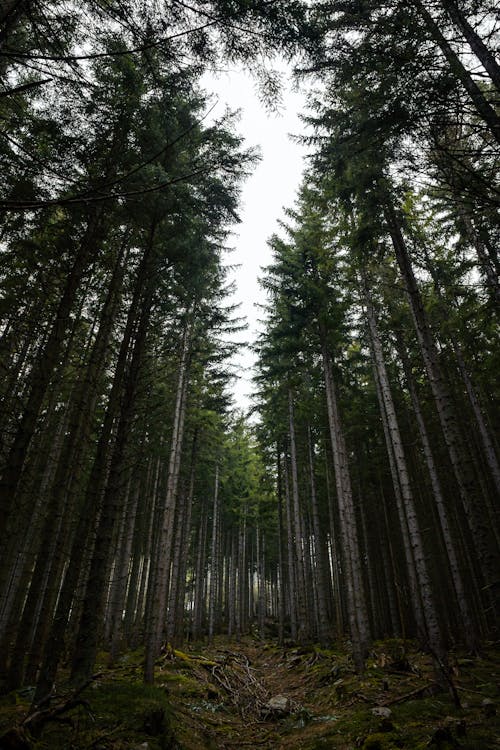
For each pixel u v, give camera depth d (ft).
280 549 83.30
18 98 15.88
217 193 20.29
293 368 58.13
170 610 56.49
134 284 26.84
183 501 66.49
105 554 20.20
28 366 32.89
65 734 14.20
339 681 35.01
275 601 150.92
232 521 108.47
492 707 20.63
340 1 16.20
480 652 36.68
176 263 28.17
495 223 22.34
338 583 75.00
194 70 11.92
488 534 20.51
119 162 20.24
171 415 48.85
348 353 59.82
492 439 54.60
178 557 59.21
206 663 44.91
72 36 11.16
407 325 47.47
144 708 18.04
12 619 31.63
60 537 27.99
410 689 28.22
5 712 17.43
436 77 15.12
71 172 17.79
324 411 63.62
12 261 26.84
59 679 30.40
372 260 36.99
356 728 21.79
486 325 36.65
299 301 48.93
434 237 41.93
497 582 19.15
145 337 27.04
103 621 56.70
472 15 14.62
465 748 15.51
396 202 32.17
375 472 66.69
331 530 77.15
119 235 28.68
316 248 45.98
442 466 60.75
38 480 36.99
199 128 21.45
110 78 16.97
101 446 22.03
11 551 28.66
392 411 37.93
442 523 42.11
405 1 15.67
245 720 30.25
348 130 26.13
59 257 25.27
